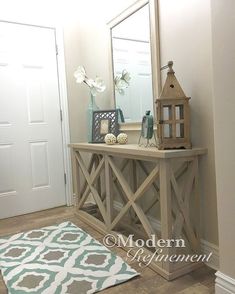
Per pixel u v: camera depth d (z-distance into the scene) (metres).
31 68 3.03
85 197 2.77
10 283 1.68
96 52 3.01
